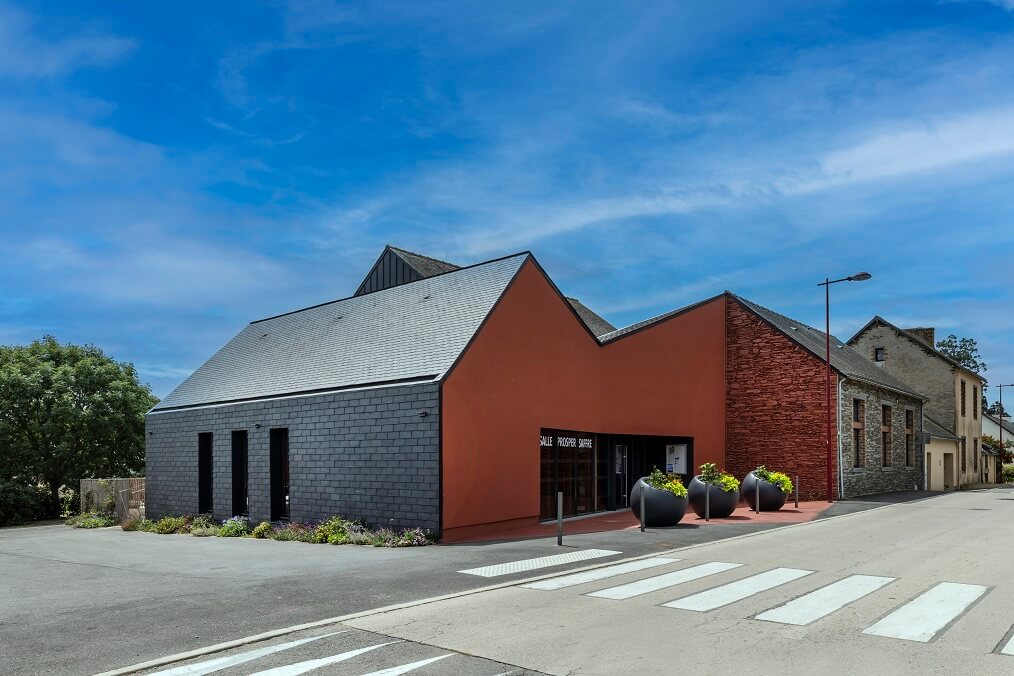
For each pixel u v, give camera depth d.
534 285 18.03
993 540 13.88
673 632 6.87
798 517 18.81
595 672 5.74
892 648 6.32
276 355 22.08
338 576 10.25
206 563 12.16
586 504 19.86
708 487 18.28
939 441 37.97
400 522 15.27
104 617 7.83
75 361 33.94
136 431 33.03
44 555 14.30
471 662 6.02
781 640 6.58
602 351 20.77
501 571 10.48
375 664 6.00
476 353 15.88
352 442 16.50
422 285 20.45
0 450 29.94
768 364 27.20
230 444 20.31
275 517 18.72
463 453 15.25
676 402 24.50
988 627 7.02
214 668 5.96
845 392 26.53
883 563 11.01
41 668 6.01
